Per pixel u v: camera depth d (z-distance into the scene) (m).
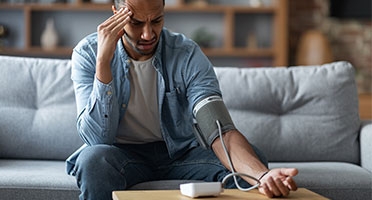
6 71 2.96
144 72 2.39
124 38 2.34
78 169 2.15
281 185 1.83
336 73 3.03
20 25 5.74
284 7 5.59
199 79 2.35
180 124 2.43
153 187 2.27
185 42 2.46
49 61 3.02
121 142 2.45
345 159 2.92
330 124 2.95
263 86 3.00
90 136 2.31
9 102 2.91
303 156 2.91
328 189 2.48
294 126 2.94
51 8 5.54
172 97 2.40
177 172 2.43
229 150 2.08
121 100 2.38
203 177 2.37
